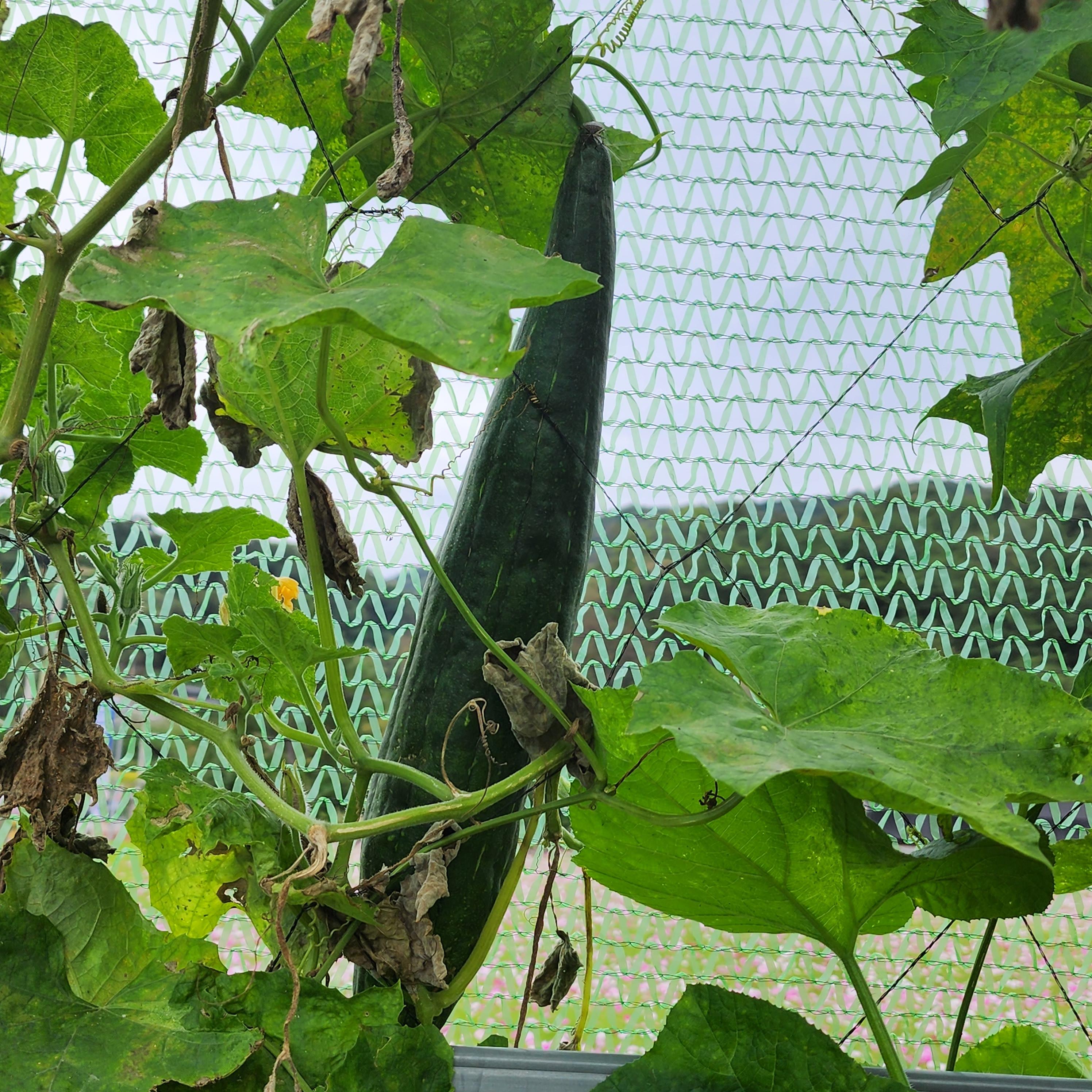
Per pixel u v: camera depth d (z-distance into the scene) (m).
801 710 0.55
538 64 0.85
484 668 0.64
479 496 0.78
